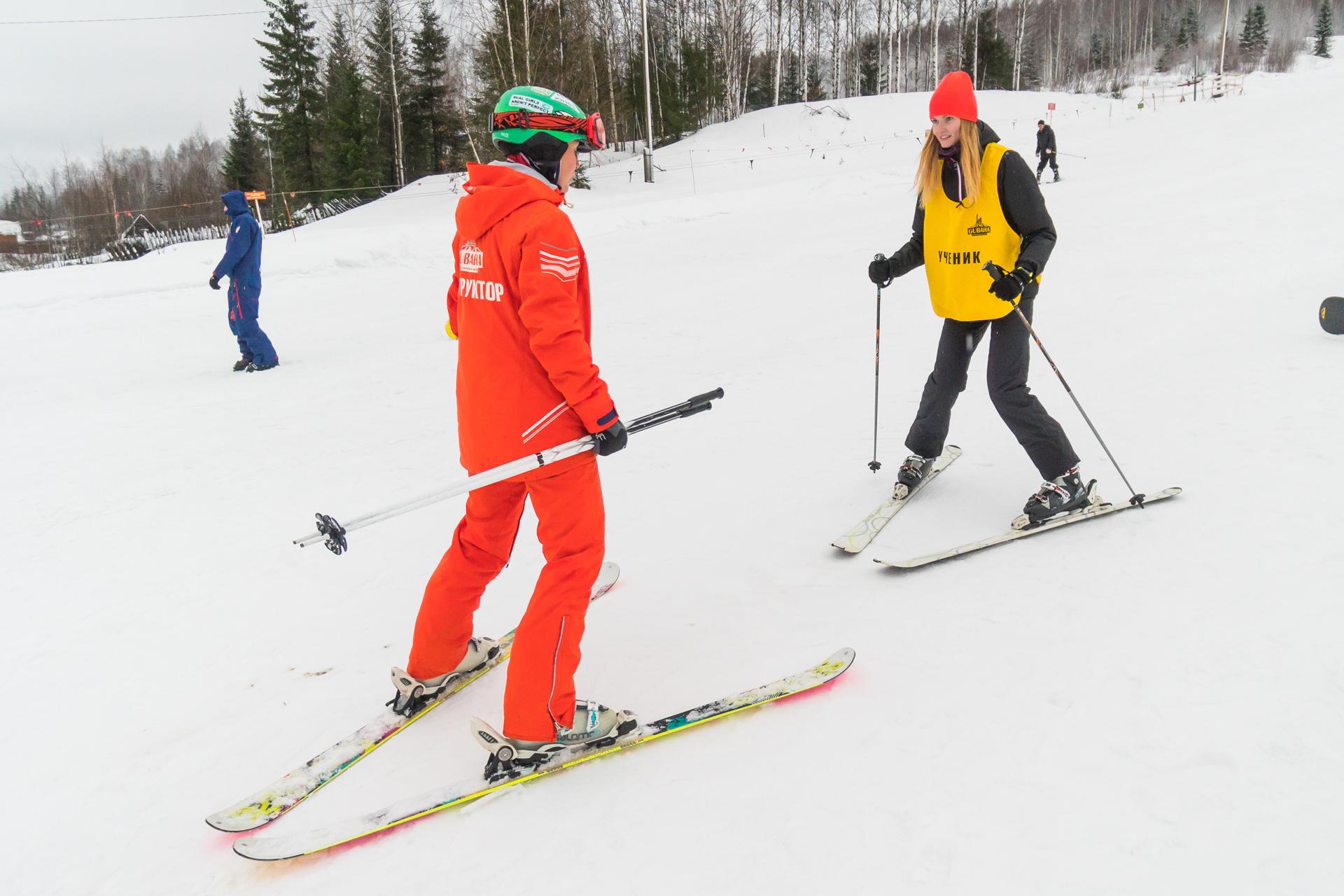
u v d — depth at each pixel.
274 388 6.44
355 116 32.09
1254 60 61.94
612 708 2.30
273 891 1.75
